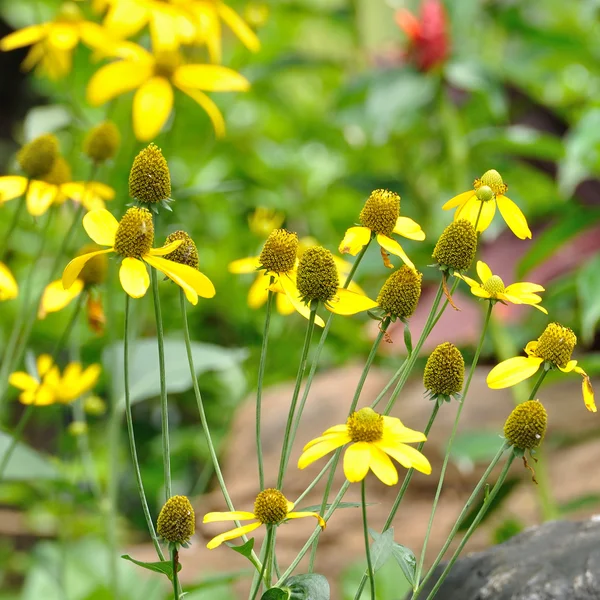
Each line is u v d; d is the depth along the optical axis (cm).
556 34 214
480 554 111
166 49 128
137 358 136
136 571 165
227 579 119
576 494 164
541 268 186
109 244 99
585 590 105
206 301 222
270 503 96
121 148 157
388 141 220
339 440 94
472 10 197
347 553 163
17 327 120
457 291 167
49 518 212
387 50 218
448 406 186
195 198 220
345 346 226
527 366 98
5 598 183
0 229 213
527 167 209
